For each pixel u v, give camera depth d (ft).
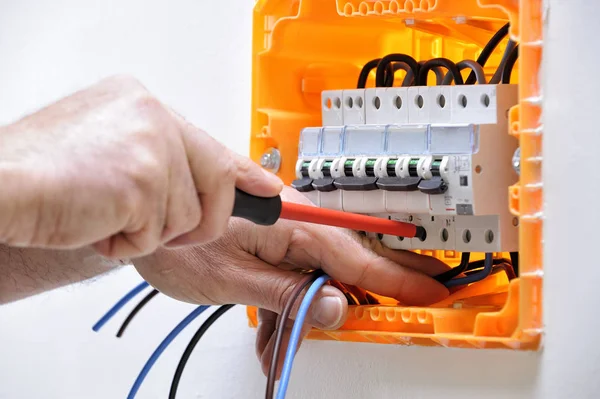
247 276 2.32
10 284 2.25
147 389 3.20
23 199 1.22
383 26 2.70
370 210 2.36
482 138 2.16
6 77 3.70
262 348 2.59
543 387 2.09
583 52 2.02
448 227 2.31
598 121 2.01
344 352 2.66
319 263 2.35
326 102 2.55
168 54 3.26
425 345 2.34
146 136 1.37
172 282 2.38
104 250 1.45
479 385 2.27
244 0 3.09
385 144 2.34
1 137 1.30
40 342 3.52
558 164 2.03
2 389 3.61
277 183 1.71
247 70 3.07
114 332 3.31
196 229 1.61
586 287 2.01
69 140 1.31
